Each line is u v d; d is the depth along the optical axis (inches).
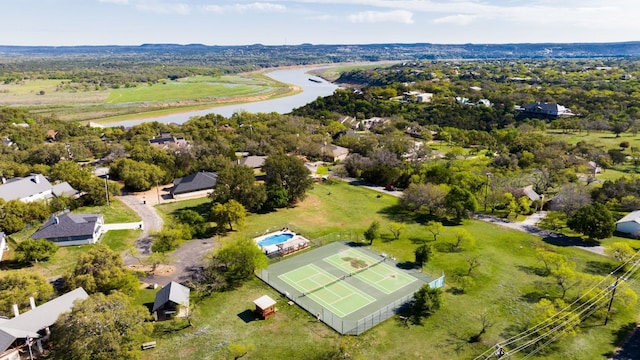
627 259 2847.0
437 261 3031.5
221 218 3469.5
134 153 5339.6
